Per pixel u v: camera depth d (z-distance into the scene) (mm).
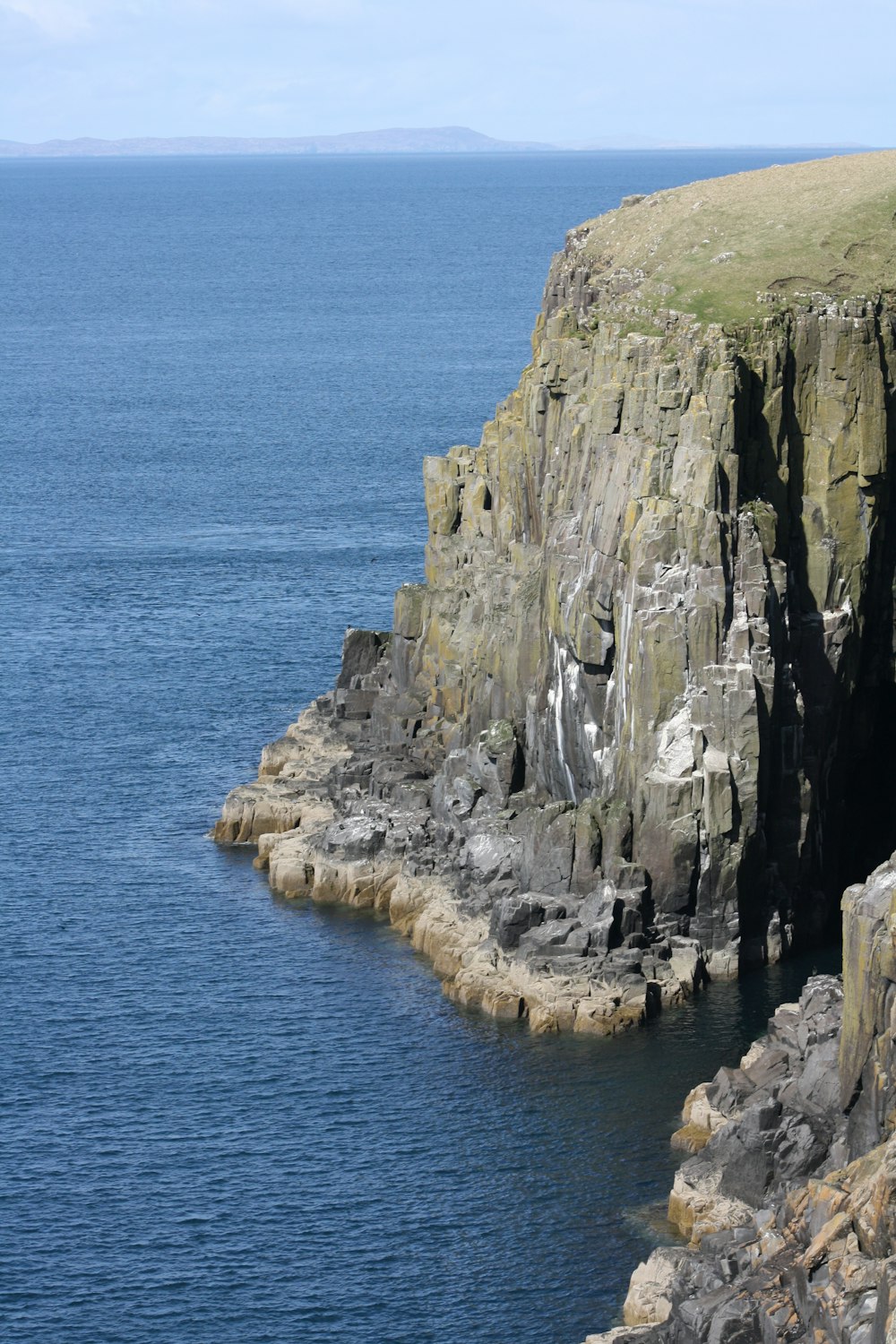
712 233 186500
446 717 186750
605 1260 114562
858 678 172250
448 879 163125
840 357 166500
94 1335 109500
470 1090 134375
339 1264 115188
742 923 153875
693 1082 134875
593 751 163625
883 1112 108625
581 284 195500
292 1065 138125
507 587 181375
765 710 153750
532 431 183250
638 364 166125
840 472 167125
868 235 179375
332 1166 125312
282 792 182875
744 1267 102375
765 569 156250
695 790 151500
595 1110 131250
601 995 144500
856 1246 96000
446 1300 111500
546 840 155875
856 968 111125
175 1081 136000
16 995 148625
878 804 179125
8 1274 114688
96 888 168750
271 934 160125
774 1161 115188
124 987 150125
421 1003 147500
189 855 176250
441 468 199250
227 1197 122000
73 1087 135375
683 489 156250
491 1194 121438
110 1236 118250
